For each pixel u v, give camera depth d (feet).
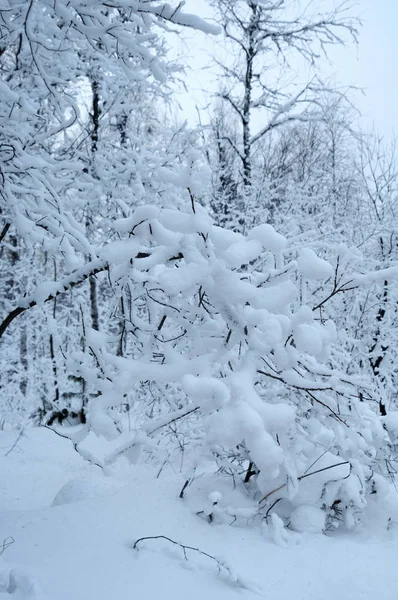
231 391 9.39
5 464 27.89
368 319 29.30
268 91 36.01
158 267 12.60
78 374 11.30
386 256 30.22
